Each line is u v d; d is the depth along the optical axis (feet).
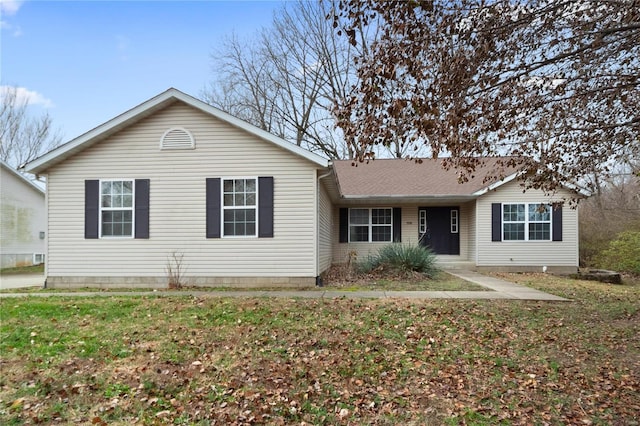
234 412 13.29
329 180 39.83
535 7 17.58
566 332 21.34
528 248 50.08
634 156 26.94
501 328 21.93
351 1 16.52
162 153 37.32
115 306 26.94
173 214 37.11
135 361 17.37
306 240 36.60
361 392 14.76
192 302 28.04
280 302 27.73
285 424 12.66
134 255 37.14
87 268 37.37
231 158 37.04
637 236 49.42
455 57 17.66
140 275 37.01
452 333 20.95
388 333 20.85
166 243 37.06
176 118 37.35
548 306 26.99
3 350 18.58
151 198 37.24
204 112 37.11
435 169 60.18
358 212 56.03
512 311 25.32
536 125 22.47
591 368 16.79
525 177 25.45
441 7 16.46
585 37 18.01
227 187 37.17
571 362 17.44
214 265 36.83
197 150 37.17
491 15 17.30
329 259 49.78
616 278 43.06
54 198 37.65
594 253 57.00
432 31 16.90
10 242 67.05
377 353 18.35
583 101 21.25
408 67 16.93
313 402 14.05
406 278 39.96
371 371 16.48
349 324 22.34
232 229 37.01
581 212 60.90
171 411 13.33
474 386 15.28
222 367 16.75
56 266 37.58
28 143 107.14
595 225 58.49
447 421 12.79
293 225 36.68
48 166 37.63
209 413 13.23
